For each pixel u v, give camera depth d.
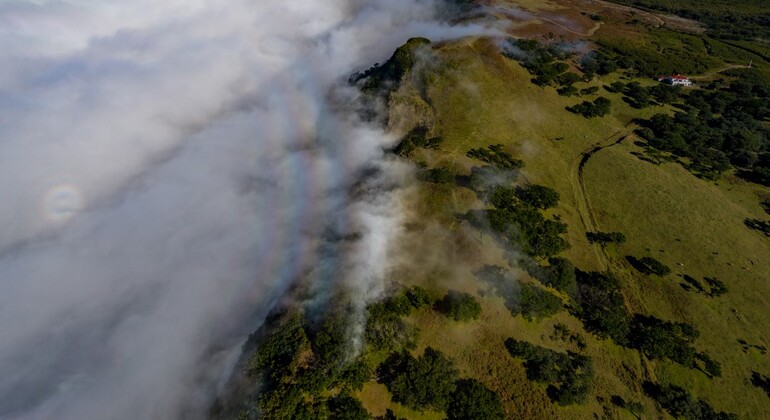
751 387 66.00
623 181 99.81
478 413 56.53
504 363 64.25
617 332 69.50
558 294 74.44
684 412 61.19
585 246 84.69
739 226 91.75
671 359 67.12
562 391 61.09
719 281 79.19
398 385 58.34
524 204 88.88
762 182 103.69
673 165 106.69
